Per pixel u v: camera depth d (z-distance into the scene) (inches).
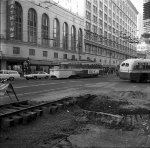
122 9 3846.0
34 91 618.2
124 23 3981.3
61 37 2036.2
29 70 1529.3
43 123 268.2
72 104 381.7
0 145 194.4
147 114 325.1
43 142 202.7
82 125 263.9
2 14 1407.5
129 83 981.2
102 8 2982.3
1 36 1401.3
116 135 226.5
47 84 880.3
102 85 860.0
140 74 1015.6
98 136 222.4
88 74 1573.6
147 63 1034.1
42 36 1792.6
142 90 664.4
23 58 1526.8
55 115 310.7
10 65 1502.2
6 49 1423.5
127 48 4072.3
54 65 1444.4
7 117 258.8
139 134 230.7
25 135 221.6
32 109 309.4
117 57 3570.4
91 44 2613.2
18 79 1214.3
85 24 2503.7
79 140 209.2
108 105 386.9
